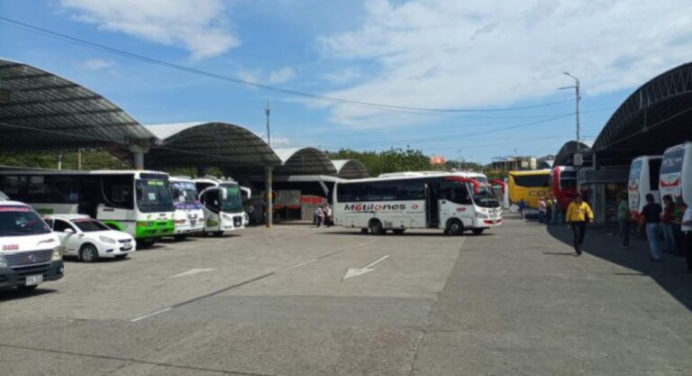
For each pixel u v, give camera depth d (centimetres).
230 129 3444
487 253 1952
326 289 1248
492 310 975
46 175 2583
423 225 3023
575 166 3931
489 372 633
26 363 706
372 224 3209
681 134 3250
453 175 2959
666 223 1758
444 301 1068
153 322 939
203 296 1200
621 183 3584
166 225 2548
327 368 659
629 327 839
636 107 2652
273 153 4103
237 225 3300
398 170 7025
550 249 2033
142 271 1702
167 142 3058
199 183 3325
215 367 673
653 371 629
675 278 1306
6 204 1263
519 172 5041
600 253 1866
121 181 2475
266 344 773
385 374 632
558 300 1059
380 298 1112
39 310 1077
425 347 741
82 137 2947
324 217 4209
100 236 1978
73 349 772
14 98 2416
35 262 1199
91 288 1366
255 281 1412
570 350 719
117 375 649
